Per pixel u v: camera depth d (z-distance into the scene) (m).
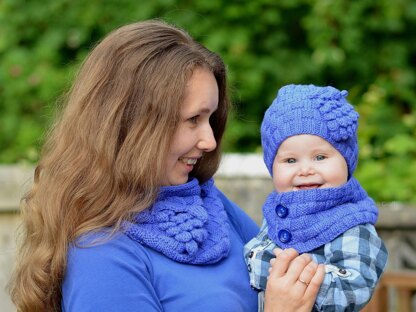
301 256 2.92
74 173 2.85
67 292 2.79
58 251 2.80
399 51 6.70
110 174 2.83
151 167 2.81
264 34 6.66
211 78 2.92
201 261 2.90
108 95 2.86
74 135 2.88
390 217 4.85
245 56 6.54
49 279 2.83
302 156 3.02
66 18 6.74
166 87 2.82
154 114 2.82
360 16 6.54
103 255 2.75
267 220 3.12
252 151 6.47
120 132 2.84
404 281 4.54
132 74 2.85
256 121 6.57
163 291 2.81
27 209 2.99
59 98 3.14
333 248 2.97
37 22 6.79
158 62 2.86
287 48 6.68
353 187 3.05
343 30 6.50
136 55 2.87
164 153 2.83
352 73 6.76
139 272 2.77
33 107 6.67
